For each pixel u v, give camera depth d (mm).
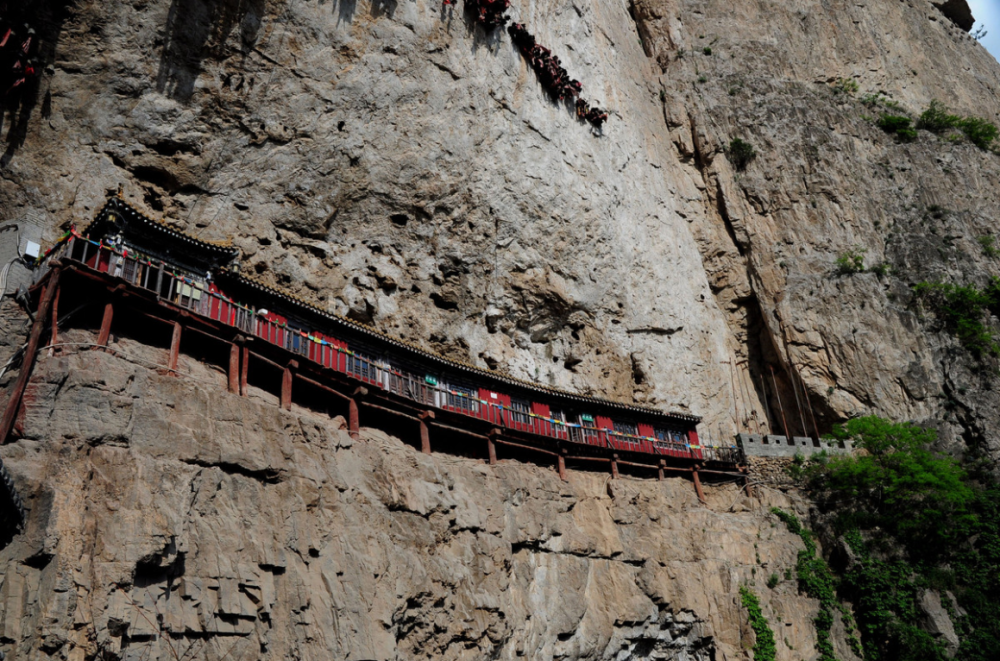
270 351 28109
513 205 43656
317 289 35938
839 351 51844
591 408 42062
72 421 21047
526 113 45844
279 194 35188
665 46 66750
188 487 22141
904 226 59562
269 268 34469
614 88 56156
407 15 39938
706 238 57156
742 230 57094
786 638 38812
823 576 41812
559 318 45844
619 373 47812
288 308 30094
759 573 40688
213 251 27891
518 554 33375
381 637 24719
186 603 20938
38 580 18703
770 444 47969
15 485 19281
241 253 33625
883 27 77125
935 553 43094
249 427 25000
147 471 21516
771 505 44969
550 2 52656
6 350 23188
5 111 28141
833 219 57250
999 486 46531
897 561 42500
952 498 43031
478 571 30453
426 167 39781
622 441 42344
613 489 39469
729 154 59750
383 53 38531
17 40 27922
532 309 44500
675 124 61438
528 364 44344
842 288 53812
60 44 29562
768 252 55844
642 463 42812
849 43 72188
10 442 20422
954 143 67688
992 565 42125
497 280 42969
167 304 25281
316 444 27078
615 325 48406
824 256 55469
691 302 53281
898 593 40969
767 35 68312
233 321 27734
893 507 44562
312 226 36219
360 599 24844
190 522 21875
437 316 40688
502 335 43906
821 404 51562
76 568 19094
